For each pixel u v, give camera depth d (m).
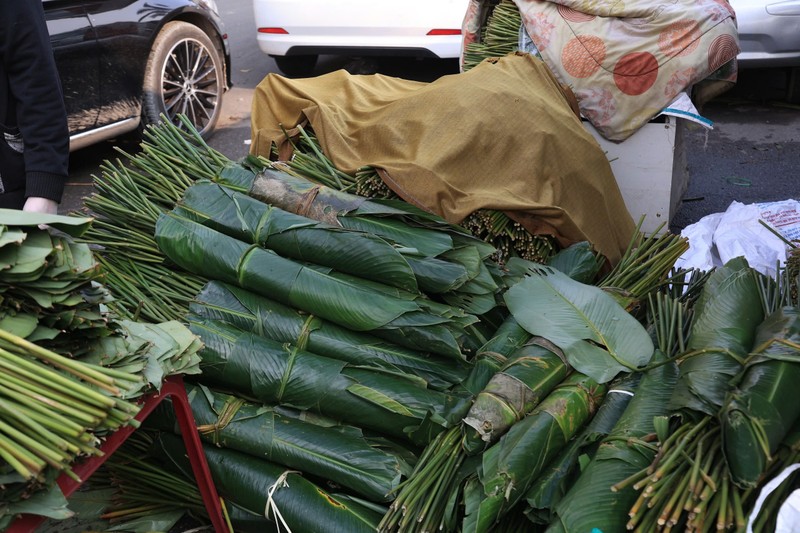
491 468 1.94
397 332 2.32
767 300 2.26
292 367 2.25
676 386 1.98
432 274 2.46
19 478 1.49
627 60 3.33
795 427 1.81
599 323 2.39
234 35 8.72
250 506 2.21
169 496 2.40
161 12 5.30
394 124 3.07
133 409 1.67
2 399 1.51
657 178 3.47
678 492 1.67
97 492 2.47
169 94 5.54
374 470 2.12
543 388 2.18
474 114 2.99
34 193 2.43
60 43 4.72
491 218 2.81
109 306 2.52
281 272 2.40
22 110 2.39
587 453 2.04
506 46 3.75
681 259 3.23
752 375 1.84
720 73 3.71
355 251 2.41
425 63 7.12
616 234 3.18
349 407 2.21
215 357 2.29
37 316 1.69
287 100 3.39
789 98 6.00
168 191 2.96
